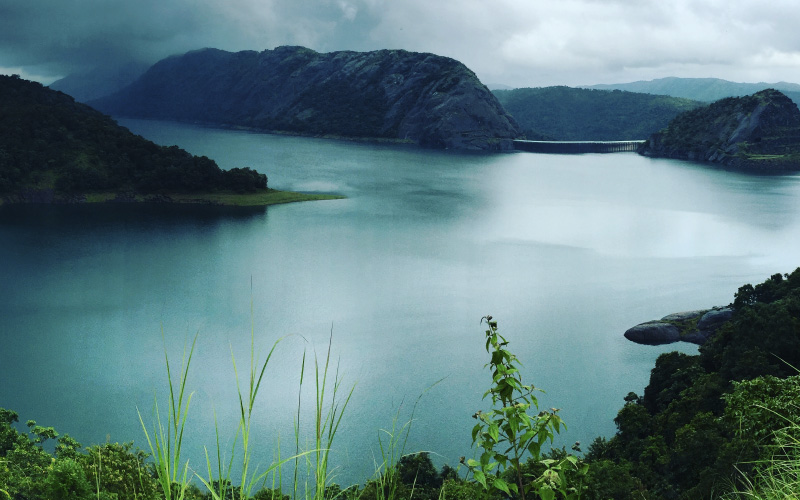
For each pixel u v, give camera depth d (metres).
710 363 66.81
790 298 70.81
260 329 101.19
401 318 107.31
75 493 20.89
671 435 50.75
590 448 55.44
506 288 126.75
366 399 73.69
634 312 111.38
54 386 79.56
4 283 126.44
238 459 56.97
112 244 163.38
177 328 102.12
